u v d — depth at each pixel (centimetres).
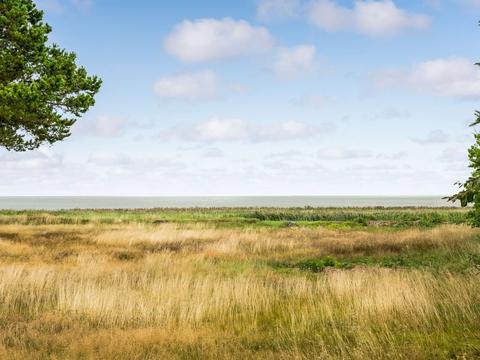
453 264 1384
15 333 711
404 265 1497
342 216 4466
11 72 2139
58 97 2159
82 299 898
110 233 2533
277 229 3075
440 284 987
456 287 872
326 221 4031
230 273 1408
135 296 940
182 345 648
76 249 1920
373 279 1103
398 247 1962
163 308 850
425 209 6825
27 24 2181
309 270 1495
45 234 2506
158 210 7469
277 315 876
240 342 668
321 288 1062
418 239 2120
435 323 721
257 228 3170
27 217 3809
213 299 926
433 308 766
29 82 2186
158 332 702
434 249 1862
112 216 4747
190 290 1016
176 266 1481
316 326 767
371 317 781
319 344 617
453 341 626
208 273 1352
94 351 617
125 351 609
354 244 2097
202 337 686
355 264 1573
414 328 703
